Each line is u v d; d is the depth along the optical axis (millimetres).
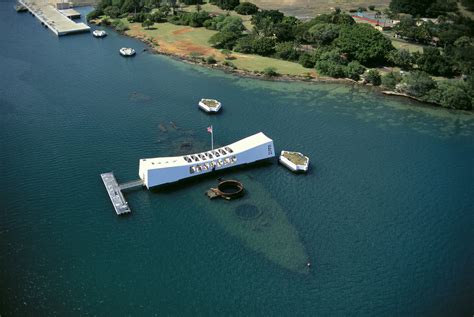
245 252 129750
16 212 142375
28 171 162375
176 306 113000
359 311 113688
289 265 126062
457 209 150250
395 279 123188
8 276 119750
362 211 148250
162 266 124312
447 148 186375
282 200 152250
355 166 172000
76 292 115750
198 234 135875
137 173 162500
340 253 131000
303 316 111750
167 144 181375
